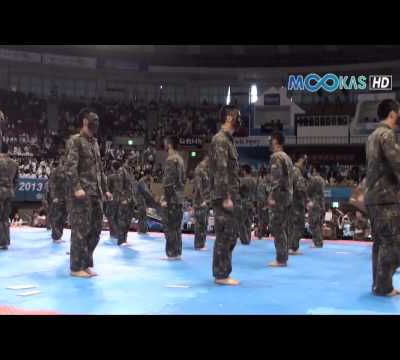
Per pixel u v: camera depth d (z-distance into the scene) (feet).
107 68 114.11
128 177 37.50
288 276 23.09
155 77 118.32
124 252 33.04
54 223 38.65
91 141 22.93
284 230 26.84
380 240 18.25
